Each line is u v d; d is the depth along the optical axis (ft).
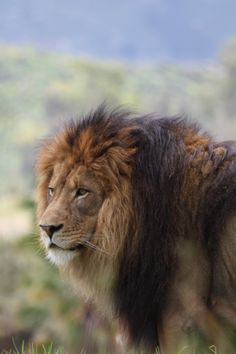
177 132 62.23
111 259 60.75
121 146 61.26
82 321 108.78
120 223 60.34
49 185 63.16
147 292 60.03
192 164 60.54
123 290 61.36
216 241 58.54
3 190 612.29
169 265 59.00
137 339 62.18
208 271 58.54
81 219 61.16
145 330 61.46
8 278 149.28
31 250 135.64
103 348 95.50
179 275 58.75
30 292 138.62
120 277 61.11
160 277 59.21
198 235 58.90
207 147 61.36
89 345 100.48
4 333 137.08
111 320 65.31
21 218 237.04
